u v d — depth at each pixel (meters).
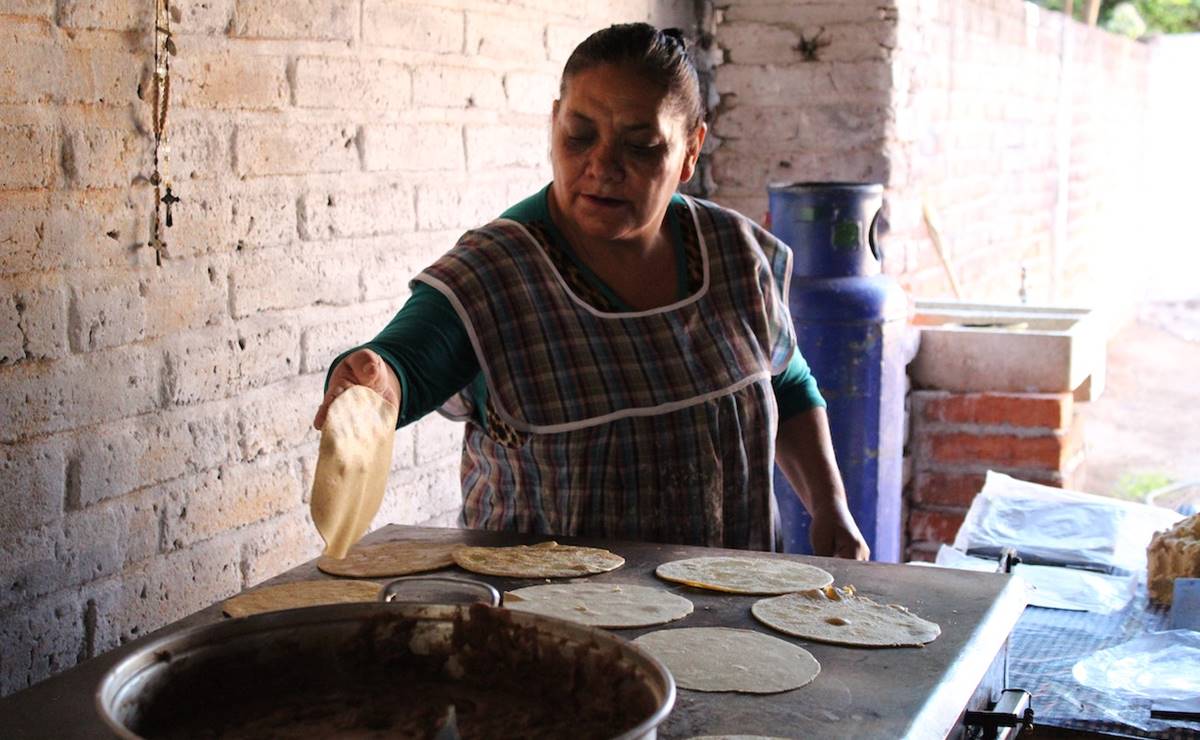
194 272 2.10
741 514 1.98
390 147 2.55
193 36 2.06
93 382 1.92
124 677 1.14
